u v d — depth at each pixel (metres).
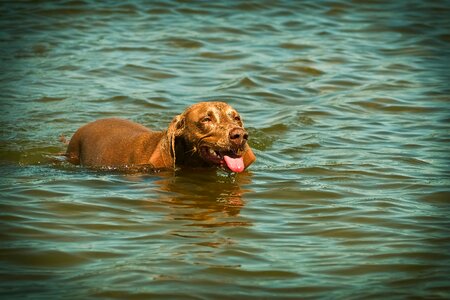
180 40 23.33
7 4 26.38
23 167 14.05
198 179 13.29
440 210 11.72
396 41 23.94
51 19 25.09
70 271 9.28
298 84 20.14
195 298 8.62
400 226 11.02
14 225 10.73
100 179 13.19
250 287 8.93
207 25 24.83
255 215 11.47
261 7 26.81
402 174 13.59
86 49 22.50
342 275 9.30
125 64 21.25
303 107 18.28
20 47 22.55
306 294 8.77
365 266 9.58
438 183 13.05
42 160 14.63
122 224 10.92
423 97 19.11
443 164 14.20
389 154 14.88
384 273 9.38
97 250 9.92
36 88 19.30
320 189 12.73
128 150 14.16
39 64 21.20
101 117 17.42
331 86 19.98
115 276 9.12
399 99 18.94
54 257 9.66
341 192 12.59
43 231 10.55
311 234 10.70
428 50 23.14
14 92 18.97
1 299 8.47
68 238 10.32
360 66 21.62
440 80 20.50
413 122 17.25
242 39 23.69
